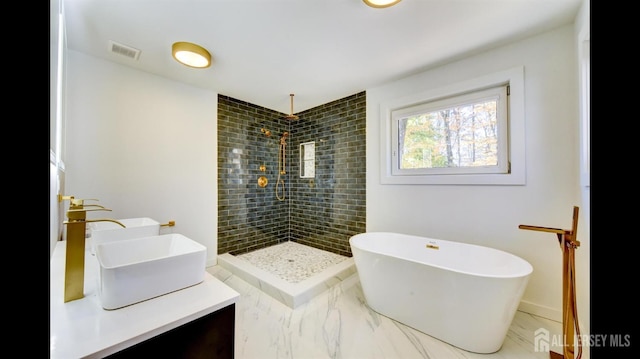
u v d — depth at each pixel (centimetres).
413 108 252
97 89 205
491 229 202
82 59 198
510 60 191
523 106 186
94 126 203
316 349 152
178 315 79
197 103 272
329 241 326
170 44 188
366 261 192
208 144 282
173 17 157
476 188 210
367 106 285
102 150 207
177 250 129
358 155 295
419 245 226
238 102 312
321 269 263
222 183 296
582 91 154
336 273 247
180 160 258
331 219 324
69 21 160
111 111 212
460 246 205
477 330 147
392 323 179
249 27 168
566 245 135
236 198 311
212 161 286
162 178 244
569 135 170
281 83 264
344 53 204
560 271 174
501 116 201
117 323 74
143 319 76
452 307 154
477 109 215
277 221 362
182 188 259
